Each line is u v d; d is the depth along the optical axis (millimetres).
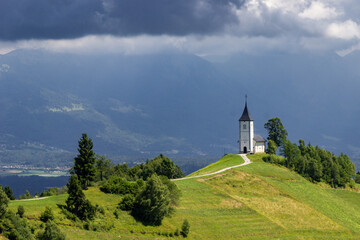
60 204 121188
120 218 126438
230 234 138000
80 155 146125
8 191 157375
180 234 129250
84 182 144250
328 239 151875
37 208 114688
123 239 115312
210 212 150000
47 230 97375
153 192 131500
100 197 135375
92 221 119312
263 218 154250
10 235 96500
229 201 162000
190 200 156000
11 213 102688
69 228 111500
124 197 134000
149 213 129000
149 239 120125
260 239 139375
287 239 142750
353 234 161250
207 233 134750
